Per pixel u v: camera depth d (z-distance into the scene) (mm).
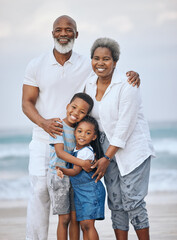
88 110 4164
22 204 9414
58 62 4406
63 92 4422
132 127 4172
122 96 4129
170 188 11875
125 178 4262
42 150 4465
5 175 15461
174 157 18406
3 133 24078
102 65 4098
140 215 4281
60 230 4230
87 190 4129
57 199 4191
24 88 4477
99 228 6227
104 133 4246
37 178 4457
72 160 4070
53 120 4168
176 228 6102
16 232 6133
